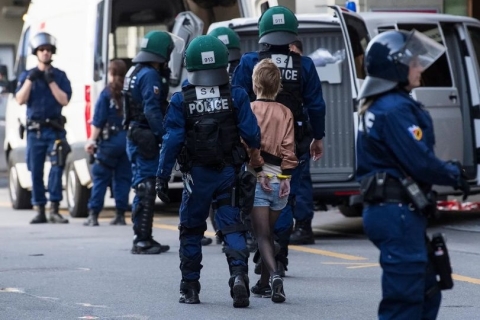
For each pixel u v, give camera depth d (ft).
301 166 73.72
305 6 147.64
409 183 46.47
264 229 68.44
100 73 121.49
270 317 63.77
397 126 46.11
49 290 74.38
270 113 68.33
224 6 126.72
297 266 84.02
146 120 90.79
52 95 119.85
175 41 115.65
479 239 100.01
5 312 66.44
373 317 63.46
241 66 74.28
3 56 253.85
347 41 99.45
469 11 145.18
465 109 108.99
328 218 124.77
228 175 66.33
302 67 73.36
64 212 139.54
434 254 47.47
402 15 104.22
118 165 117.29
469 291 72.02
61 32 130.93
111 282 77.46
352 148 102.17
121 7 127.85
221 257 89.76
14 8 251.39
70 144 127.85
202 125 65.26
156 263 87.10
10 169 146.72
